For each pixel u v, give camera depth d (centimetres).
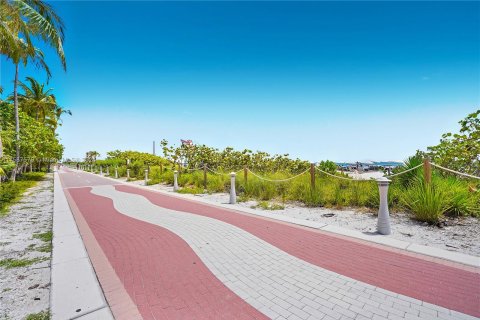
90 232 542
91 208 837
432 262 359
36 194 1258
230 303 269
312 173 836
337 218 632
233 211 754
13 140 1842
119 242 472
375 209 701
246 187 1066
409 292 284
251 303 268
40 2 1319
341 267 352
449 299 268
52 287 303
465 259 363
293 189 925
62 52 1378
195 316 247
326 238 479
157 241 476
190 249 430
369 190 767
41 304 275
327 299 274
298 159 1587
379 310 252
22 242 488
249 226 574
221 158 1766
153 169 2161
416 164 728
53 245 455
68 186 1639
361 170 2086
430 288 291
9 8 1178
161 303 269
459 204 568
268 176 1191
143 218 671
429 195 552
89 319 243
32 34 1416
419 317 240
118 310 257
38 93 3203
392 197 670
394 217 606
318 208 760
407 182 733
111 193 1258
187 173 1703
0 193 997
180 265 366
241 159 1683
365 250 412
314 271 341
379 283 305
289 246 439
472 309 250
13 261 393
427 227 526
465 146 762
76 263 373
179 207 836
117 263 374
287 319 241
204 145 1836
